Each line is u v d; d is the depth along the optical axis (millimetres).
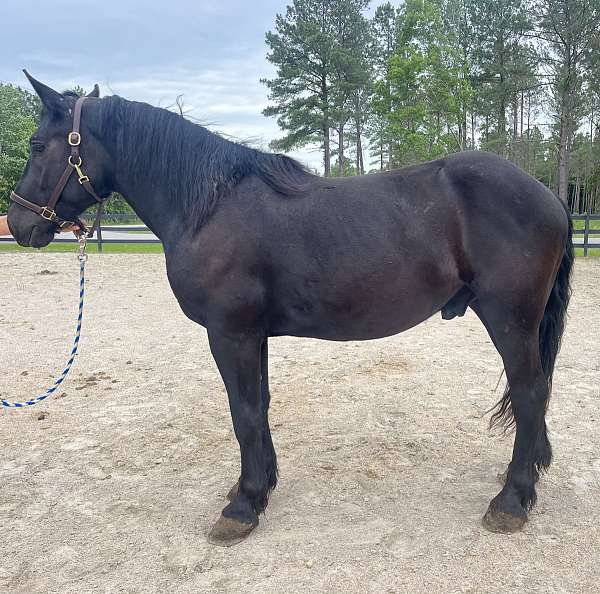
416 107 18656
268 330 2480
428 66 19156
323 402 4199
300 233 2316
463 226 2330
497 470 3094
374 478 3027
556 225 2346
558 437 3459
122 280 10188
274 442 3531
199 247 2344
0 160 33375
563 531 2479
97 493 2930
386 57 32219
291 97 30875
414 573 2211
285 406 4141
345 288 2316
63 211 2627
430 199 2342
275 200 2379
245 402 2445
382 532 2508
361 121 32500
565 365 4938
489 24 28469
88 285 9648
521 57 27688
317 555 2350
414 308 2406
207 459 3320
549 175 40188
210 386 4633
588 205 38000
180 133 2492
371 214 2326
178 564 2324
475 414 3902
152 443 3549
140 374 4969
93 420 3930
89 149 2543
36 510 2764
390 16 34094
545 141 32156
